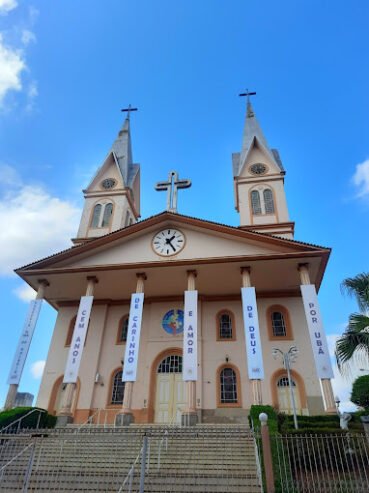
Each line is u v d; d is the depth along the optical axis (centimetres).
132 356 1778
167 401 2122
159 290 2338
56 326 2408
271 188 2889
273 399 2008
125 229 2186
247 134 3378
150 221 2198
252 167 3066
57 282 2241
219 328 2288
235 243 2125
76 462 1209
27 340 1922
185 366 1698
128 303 2455
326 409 1580
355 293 1466
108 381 2208
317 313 1778
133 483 1035
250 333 1742
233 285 2261
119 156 3428
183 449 1284
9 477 1099
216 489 1003
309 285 1891
